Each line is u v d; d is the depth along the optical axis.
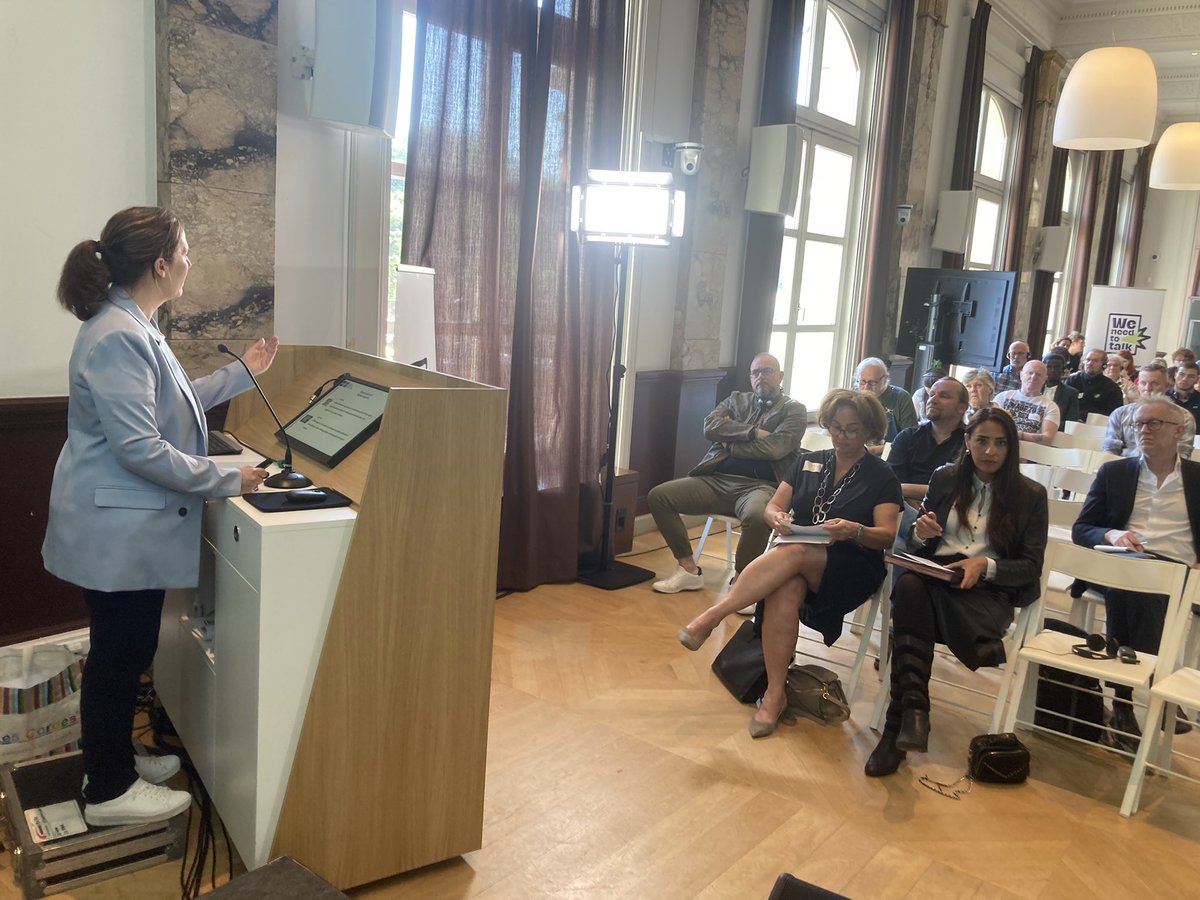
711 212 5.40
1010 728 3.01
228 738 2.10
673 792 2.68
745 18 5.35
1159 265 15.08
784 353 6.87
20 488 2.78
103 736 2.06
